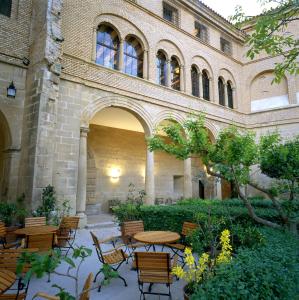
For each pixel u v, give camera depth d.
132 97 12.96
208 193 17.45
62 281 5.19
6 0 10.20
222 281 2.91
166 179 19.67
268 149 6.59
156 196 18.78
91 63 11.61
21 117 9.99
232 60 20.20
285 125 18.44
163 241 5.66
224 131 6.66
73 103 10.77
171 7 16.59
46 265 2.04
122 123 16.27
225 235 4.26
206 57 17.97
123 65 13.51
